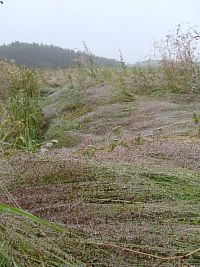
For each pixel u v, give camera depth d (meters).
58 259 2.37
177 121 5.83
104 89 8.34
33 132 6.71
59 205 2.95
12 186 3.24
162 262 2.37
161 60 8.38
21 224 2.49
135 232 2.60
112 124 6.45
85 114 7.37
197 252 2.47
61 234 2.50
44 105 8.78
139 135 4.56
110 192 3.14
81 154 4.00
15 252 2.31
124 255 2.43
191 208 2.91
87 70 9.81
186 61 8.02
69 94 8.68
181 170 3.52
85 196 3.13
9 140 5.50
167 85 8.02
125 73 9.09
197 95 7.50
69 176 3.38
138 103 7.12
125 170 3.37
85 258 2.41
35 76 9.47
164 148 4.09
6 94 9.09
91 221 2.78
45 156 3.69
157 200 3.07
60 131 6.50
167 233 2.60
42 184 3.30
